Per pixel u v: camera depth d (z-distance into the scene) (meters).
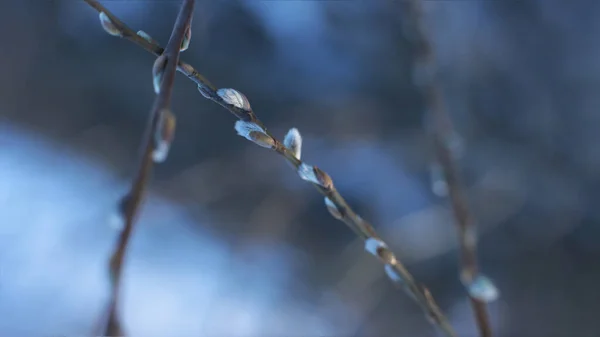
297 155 0.49
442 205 1.24
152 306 1.25
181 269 1.31
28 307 1.22
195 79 0.47
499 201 1.20
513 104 1.19
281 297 1.29
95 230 1.33
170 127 0.43
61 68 1.34
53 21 1.32
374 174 1.33
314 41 1.22
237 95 0.47
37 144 1.41
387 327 1.23
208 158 1.37
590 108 1.13
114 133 1.38
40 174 1.38
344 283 1.26
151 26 1.10
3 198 1.34
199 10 1.14
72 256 1.30
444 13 1.10
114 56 1.30
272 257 1.33
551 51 1.16
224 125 1.33
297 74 1.27
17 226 1.31
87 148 1.39
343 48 1.21
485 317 0.57
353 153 1.33
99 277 1.26
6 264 1.26
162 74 0.45
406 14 0.77
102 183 1.38
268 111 1.29
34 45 1.34
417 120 1.21
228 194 1.38
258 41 1.22
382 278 1.27
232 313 1.26
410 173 1.28
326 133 1.31
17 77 1.37
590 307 1.12
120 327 0.43
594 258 1.16
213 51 1.20
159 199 1.38
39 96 1.37
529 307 1.17
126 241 0.43
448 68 1.14
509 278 1.21
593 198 1.15
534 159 1.19
